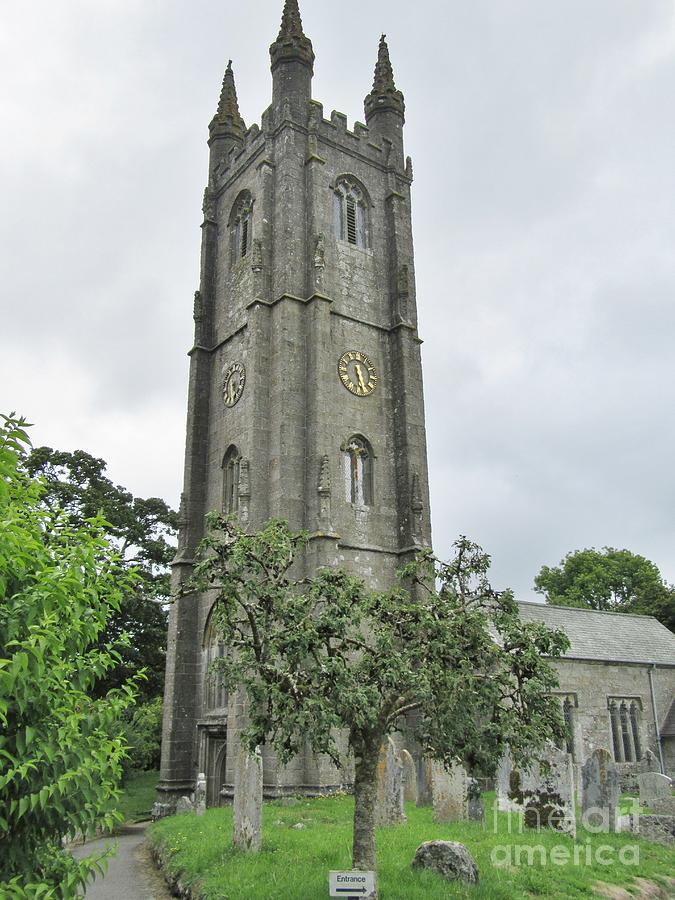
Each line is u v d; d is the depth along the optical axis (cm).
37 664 843
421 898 1390
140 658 4478
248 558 1583
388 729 1544
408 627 1580
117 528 4612
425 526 3894
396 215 4478
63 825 923
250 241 4372
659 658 4734
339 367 3991
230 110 5012
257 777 1903
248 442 3791
